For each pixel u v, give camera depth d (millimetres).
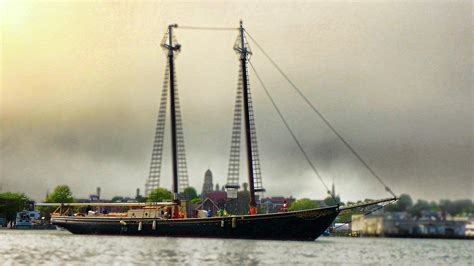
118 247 58656
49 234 92625
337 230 150625
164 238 77062
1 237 78125
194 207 140000
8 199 148750
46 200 157875
